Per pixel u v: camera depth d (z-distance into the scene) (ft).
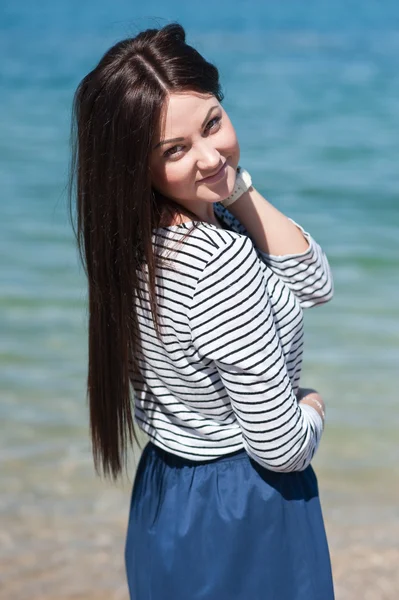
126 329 7.00
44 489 16.19
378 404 19.56
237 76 75.56
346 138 52.01
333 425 18.58
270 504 7.13
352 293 27.48
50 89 68.59
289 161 46.62
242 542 7.11
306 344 23.35
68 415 19.11
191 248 6.47
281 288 7.07
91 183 6.79
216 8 172.14
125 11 165.48
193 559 7.20
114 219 6.73
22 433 18.24
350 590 13.33
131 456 16.96
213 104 6.63
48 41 104.99
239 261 6.40
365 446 17.70
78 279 28.60
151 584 7.49
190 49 6.63
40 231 33.88
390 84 70.33
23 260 30.45
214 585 7.14
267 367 6.46
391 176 43.32
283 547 7.14
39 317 25.40
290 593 7.16
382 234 33.88
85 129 6.75
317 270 7.76
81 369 21.70
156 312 6.66
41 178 42.42
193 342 6.61
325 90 68.18
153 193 6.74
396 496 16.03
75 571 13.82
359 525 15.15
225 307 6.39
